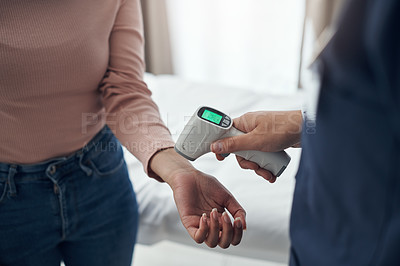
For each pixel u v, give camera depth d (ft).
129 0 2.88
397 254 1.19
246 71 10.11
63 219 2.85
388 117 1.04
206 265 5.10
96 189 2.95
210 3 9.53
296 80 9.78
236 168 4.52
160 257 5.23
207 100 6.08
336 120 1.19
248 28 9.61
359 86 1.07
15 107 2.46
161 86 6.58
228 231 2.08
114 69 2.89
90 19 2.53
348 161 1.22
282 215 3.86
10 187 2.61
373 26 0.89
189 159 2.45
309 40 8.91
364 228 1.28
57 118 2.64
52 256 3.00
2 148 2.53
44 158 2.71
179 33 10.02
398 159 1.09
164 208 4.13
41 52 2.37
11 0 2.26
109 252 3.20
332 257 1.43
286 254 3.87
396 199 1.15
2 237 2.74
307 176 1.51
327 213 1.40
